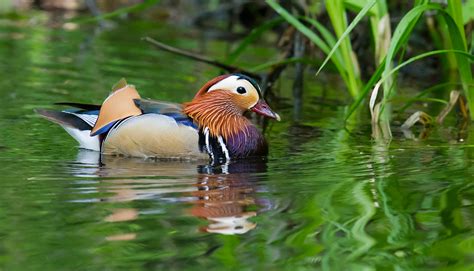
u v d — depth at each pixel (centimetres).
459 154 1320
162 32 2347
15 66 1850
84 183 1129
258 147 1330
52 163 1232
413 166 1248
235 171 1226
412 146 1377
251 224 975
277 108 1670
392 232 957
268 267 846
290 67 2109
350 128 1509
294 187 1136
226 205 1044
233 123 1342
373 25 1563
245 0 2464
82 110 1372
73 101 1594
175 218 989
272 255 879
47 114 1349
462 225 983
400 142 1405
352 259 873
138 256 865
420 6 1329
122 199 1059
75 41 2156
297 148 1370
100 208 1019
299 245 911
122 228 948
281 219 997
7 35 2172
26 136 1375
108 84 1734
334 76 2005
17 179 1136
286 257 876
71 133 1345
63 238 912
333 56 1584
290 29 1952
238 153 1316
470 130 1497
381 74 1398
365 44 2039
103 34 2267
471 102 1519
